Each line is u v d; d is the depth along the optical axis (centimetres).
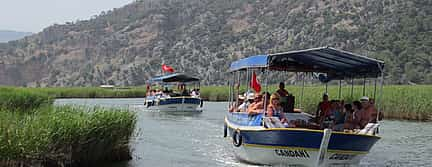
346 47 10975
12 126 1162
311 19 13825
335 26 12462
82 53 19088
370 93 3478
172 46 16875
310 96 3428
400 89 3700
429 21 9725
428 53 8581
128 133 1495
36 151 1118
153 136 2214
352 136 1288
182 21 19425
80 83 15688
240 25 17188
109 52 18238
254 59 1488
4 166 1091
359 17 12688
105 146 1388
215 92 5759
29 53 19288
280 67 1639
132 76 14738
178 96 3847
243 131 1440
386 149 1861
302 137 1285
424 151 1811
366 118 1511
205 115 3497
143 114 3559
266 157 1384
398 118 3175
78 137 1241
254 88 1603
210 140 2088
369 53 9400
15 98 2014
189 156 1650
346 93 3572
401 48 8931
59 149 1205
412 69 8031
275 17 16288
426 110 3042
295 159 1329
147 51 16838
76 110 1459
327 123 1487
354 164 1364
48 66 18300
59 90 6581
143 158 1577
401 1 11844
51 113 1370
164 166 1448
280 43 13525
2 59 18125
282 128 1301
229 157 1634
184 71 14112
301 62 1599
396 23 10444
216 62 13912
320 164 1302
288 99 1647
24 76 17600
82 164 1321
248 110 1571
